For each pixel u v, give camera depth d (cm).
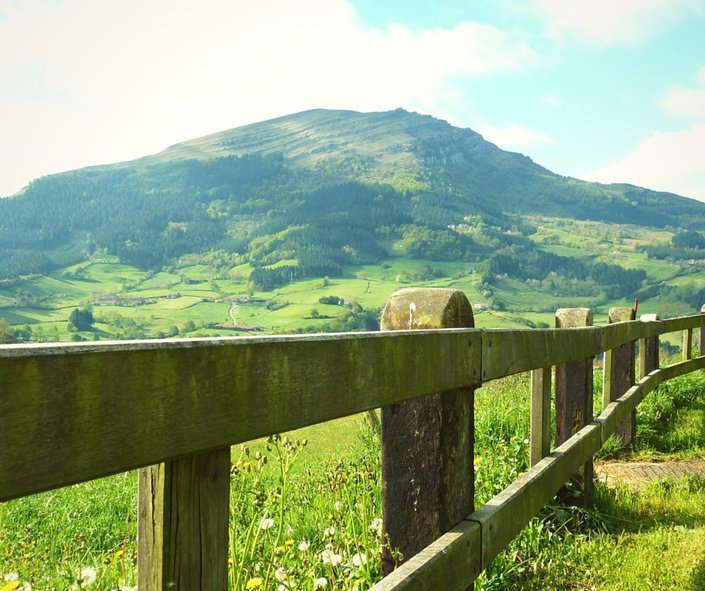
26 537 463
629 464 655
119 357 98
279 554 297
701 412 843
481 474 455
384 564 235
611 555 391
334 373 156
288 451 310
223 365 119
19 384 84
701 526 459
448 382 226
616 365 693
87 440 92
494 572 350
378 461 460
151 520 114
